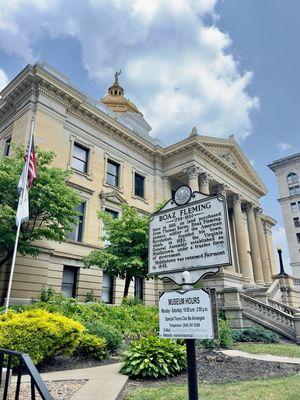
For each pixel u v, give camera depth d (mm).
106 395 5484
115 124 28156
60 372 7766
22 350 7383
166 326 4336
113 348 10633
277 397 5734
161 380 7230
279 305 20328
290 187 70500
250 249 39375
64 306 13664
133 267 18062
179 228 5078
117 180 28234
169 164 32812
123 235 18812
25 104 22438
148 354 7672
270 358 10375
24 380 6512
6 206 13719
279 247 27359
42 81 22328
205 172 32250
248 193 40250
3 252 17469
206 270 4520
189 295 4250
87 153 25953
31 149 14500
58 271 20516
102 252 18172
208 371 8156
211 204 4805
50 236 16172
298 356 10969
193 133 31422
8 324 7625
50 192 15523
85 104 25516
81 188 23938
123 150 29484
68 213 16719
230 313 17672
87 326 10836
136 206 28828
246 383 6922
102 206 25281
